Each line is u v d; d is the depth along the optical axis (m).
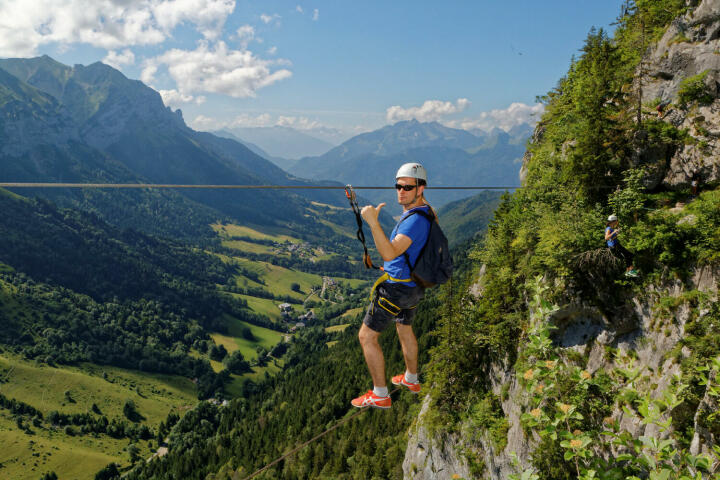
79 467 161.25
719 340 13.66
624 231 19.17
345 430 114.19
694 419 12.79
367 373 149.75
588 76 25.08
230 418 182.75
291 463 113.44
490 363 30.39
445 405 33.28
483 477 27.05
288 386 186.25
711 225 15.89
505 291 28.88
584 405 17.30
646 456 5.46
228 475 124.38
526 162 40.31
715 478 5.14
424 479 35.44
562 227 22.12
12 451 160.38
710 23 21.00
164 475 144.62
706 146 19.41
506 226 31.56
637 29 26.44
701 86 20.36
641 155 21.73
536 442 21.23
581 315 20.55
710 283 15.16
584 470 6.00
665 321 16.50
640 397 6.16
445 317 35.06
